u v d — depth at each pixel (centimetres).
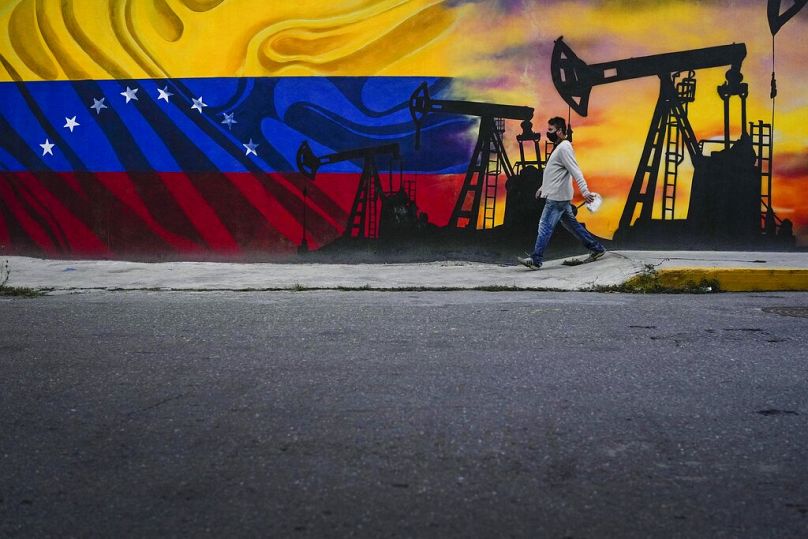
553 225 1045
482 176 1221
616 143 1216
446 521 308
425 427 406
